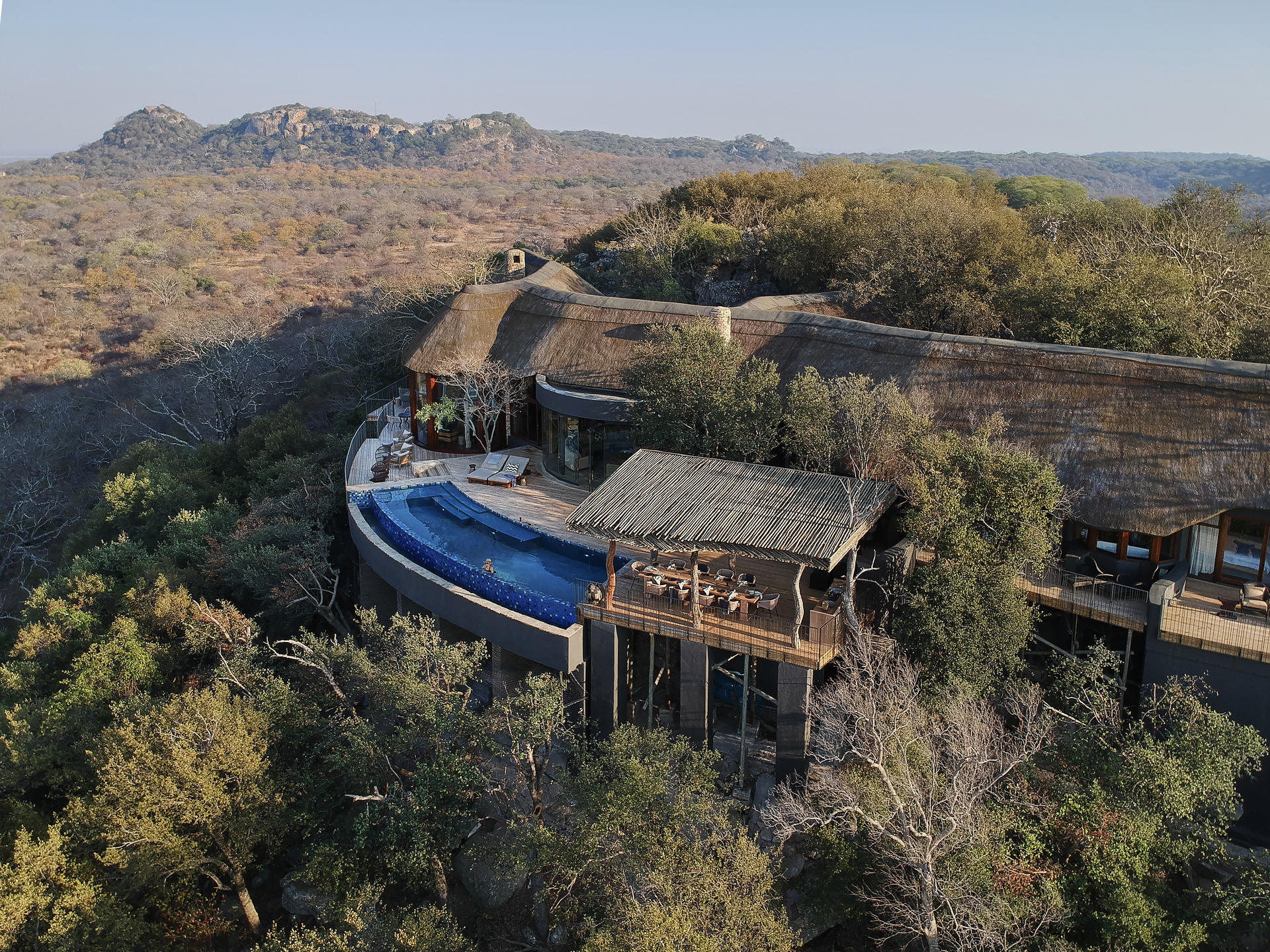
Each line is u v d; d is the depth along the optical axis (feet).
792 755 65.82
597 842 58.49
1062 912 53.62
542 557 86.89
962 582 63.31
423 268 316.19
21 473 193.47
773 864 60.39
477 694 84.02
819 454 76.13
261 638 99.76
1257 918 54.24
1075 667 63.87
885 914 58.85
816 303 117.19
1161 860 57.11
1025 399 77.05
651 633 71.20
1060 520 68.85
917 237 124.98
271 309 290.76
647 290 157.28
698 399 84.02
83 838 69.62
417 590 83.71
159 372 235.20
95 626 102.17
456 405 116.47
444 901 66.80
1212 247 112.98
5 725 83.87
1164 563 71.51
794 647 64.39
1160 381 72.13
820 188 187.01
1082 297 97.66
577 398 98.73
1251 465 65.98
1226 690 62.03
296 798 72.49
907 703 58.23
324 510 107.55
